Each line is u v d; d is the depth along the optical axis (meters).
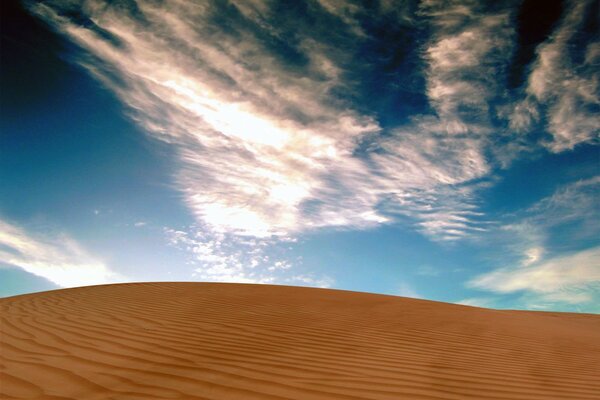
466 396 3.60
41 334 5.23
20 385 3.31
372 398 3.38
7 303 8.49
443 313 9.66
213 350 4.66
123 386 3.38
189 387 3.41
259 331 5.96
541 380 4.36
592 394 4.01
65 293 10.54
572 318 15.57
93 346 4.67
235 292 11.20
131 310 7.53
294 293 11.77
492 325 8.32
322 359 4.52
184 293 10.55
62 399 3.06
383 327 7.02
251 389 3.43
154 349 4.62
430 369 4.43
